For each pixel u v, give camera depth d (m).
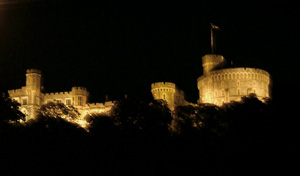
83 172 154.00
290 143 153.62
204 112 176.75
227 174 146.62
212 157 152.12
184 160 152.75
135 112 181.00
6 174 153.25
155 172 151.50
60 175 153.88
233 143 156.12
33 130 171.38
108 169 154.12
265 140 155.12
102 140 165.00
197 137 162.62
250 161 148.25
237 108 175.25
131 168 153.38
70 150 161.25
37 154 159.25
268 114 168.50
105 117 180.25
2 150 159.88
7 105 182.25
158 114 181.00
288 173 144.12
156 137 164.75
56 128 174.25
